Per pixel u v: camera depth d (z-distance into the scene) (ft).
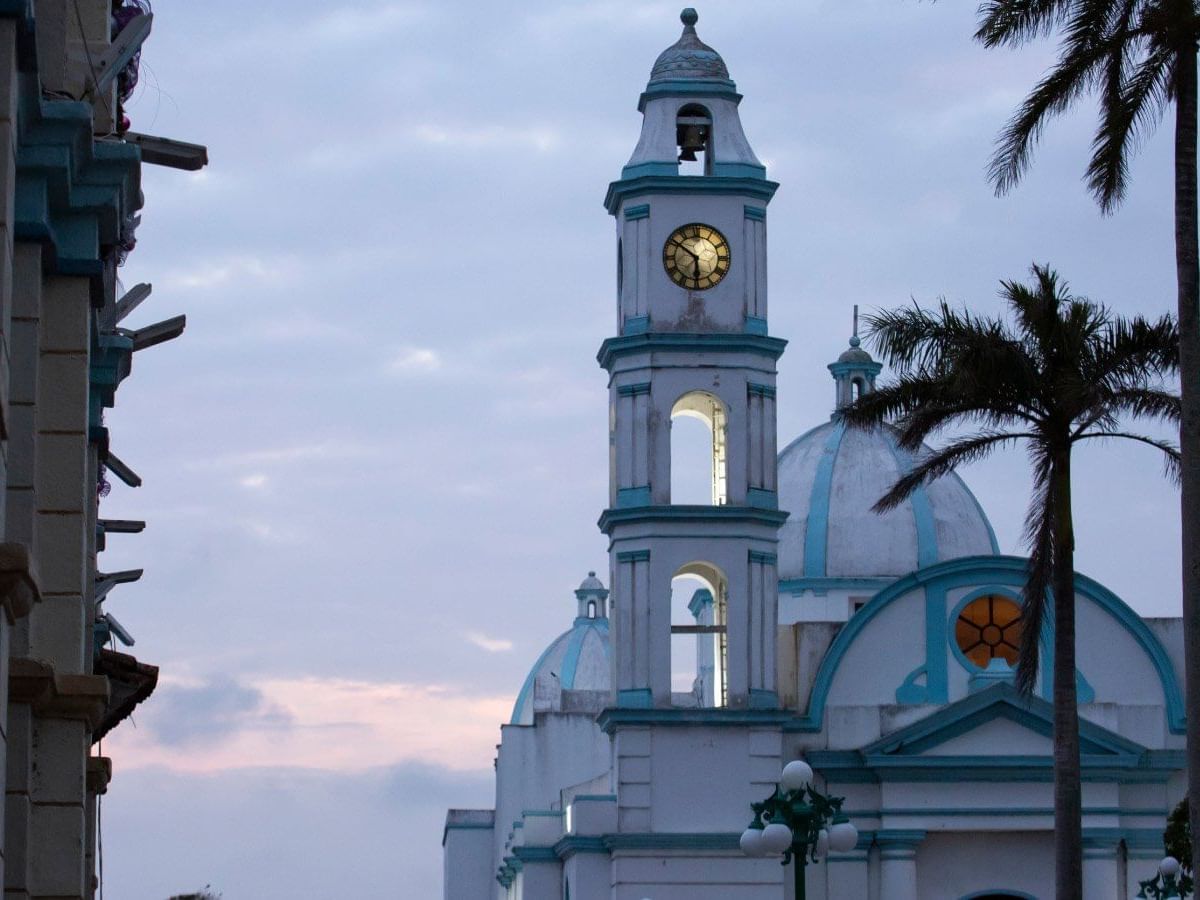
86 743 76.18
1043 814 209.97
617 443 213.87
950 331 150.51
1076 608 216.33
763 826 127.75
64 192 73.15
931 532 253.65
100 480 92.63
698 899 205.87
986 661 215.92
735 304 214.90
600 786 229.45
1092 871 208.23
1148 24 122.72
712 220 215.72
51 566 75.05
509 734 287.89
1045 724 211.61
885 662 215.92
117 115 85.92
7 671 60.34
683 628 212.23
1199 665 116.67
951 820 209.87
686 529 210.79
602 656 327.88
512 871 262.26
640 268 214.90
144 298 89.45
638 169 215.72
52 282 76.07
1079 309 149.69
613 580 213.46
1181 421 120.67
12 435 70.18
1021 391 148.97
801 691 216.54
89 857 93.25
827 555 253.44
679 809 206.80
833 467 258.78
